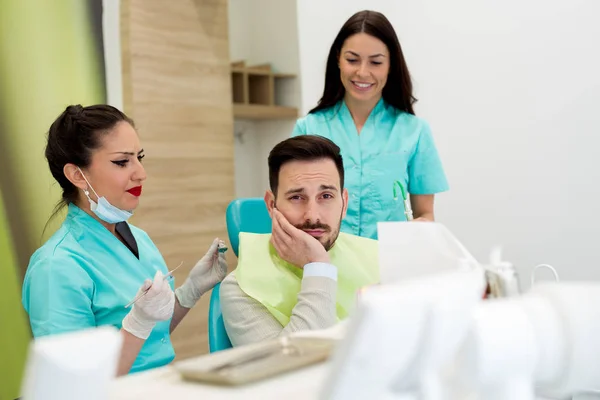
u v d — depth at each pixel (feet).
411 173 7.89
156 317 4.62
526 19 11.37
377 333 2.08
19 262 9.68
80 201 5.65
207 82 12.87
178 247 12.49
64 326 5.02
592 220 11.14
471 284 2.43
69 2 10.30
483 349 2.41
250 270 5.16
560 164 11.31
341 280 5.39
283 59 15.06
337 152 5.35
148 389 2.74
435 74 12.26
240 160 15.65
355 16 7.36
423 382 2.30
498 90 11.72
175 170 12.38
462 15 11.89
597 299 2.68
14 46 9.62
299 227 5.22
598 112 10.95
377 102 7.82
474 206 12.13
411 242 3.64
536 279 11.64
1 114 9.48
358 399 2.17
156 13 11.94
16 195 9.64
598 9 10.80
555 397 3.25
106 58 10.93
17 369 9.65
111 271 5.52
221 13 13.10
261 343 3.22
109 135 5.43
